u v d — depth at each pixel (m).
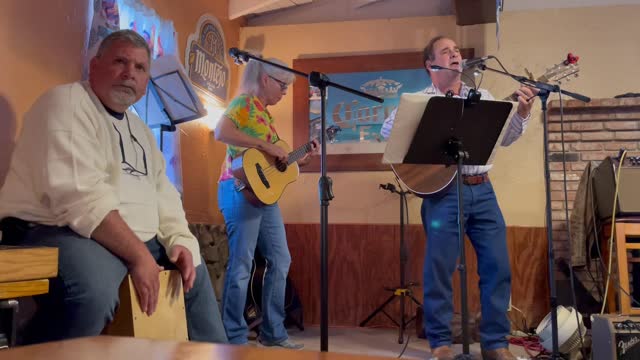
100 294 1.54
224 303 2.85
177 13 3.53
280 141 3.17
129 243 1.63
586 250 3.68
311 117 4.47
